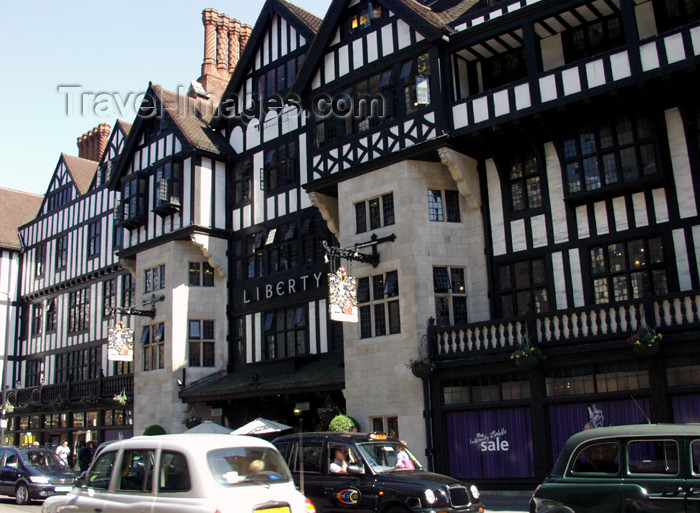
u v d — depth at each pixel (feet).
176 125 77.46
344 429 53.72
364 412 55.93
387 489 29.37
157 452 22.88
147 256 78.84
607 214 50.93
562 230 52.75
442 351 52.49
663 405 42.42
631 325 44.14
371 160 58.54
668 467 22.91
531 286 53.67
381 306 56.85
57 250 106.93
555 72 50.67
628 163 50.08
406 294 54.90
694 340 41.29
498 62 58.54
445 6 66.03
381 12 60.95
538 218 54.13
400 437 53.36
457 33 55.83
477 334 51.42
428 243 55.98
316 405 65.98
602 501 23.58
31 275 111.96
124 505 22.52
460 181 55.88
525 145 55.67
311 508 23.17
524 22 52.75
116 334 72.90
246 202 75.92
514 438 49.19
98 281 97.09
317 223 68.28
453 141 54.90
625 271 49.55
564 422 47.11
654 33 50.98
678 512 22.09
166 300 75.10
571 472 24.90
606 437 24.53
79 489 24.64
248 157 76.59
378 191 58.18
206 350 74.84
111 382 86.53
